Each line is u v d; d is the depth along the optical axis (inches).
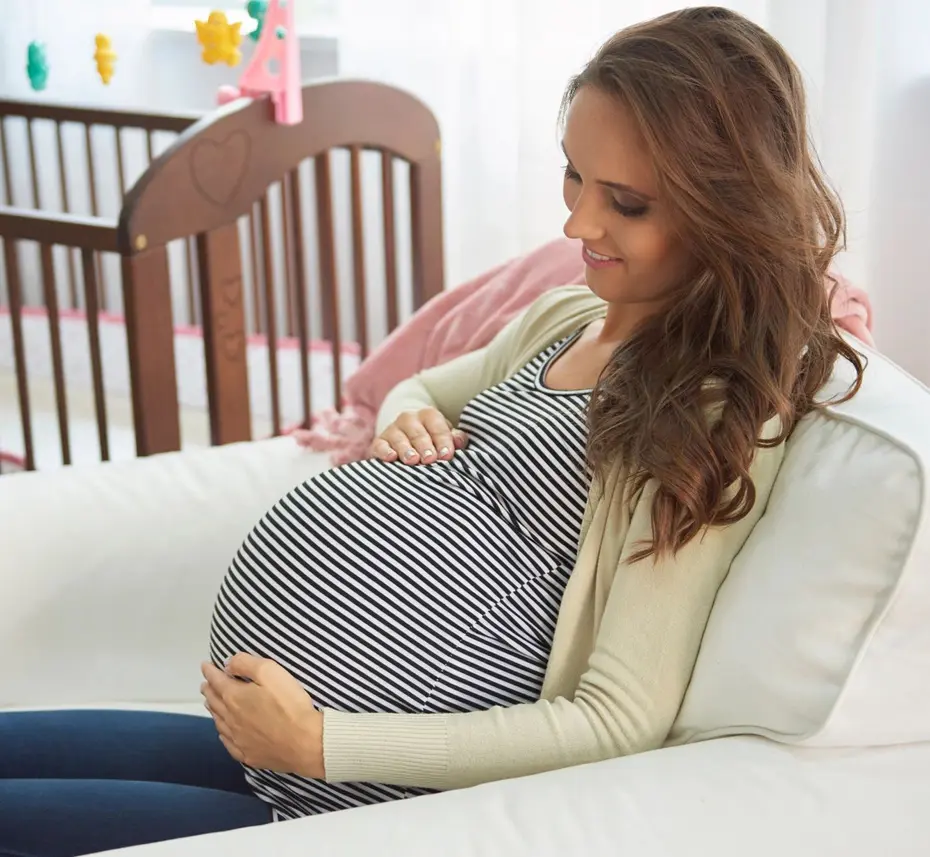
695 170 36.3
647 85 36.2
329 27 109.3
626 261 39.6
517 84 88.5
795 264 37.6
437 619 39.5
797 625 34.1
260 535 42.4
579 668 39.8
